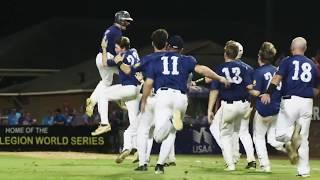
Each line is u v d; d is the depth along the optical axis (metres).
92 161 36.88
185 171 28.64
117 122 52.06
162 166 27.17
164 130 26.03
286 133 27.36
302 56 27.27
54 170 29.23
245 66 29.97
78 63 99.00
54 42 105.50
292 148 27.23
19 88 85.19
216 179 25.62
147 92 26.38
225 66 29.83
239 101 29.97
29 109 80.38
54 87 79.50
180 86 25.98
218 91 30.64
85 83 75.44
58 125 54.69
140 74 31.81
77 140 53.94
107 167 31.22
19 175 26.75
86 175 26.47
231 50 29.83
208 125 53.75
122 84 32.09
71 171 28.56
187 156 49.97
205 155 51.84
